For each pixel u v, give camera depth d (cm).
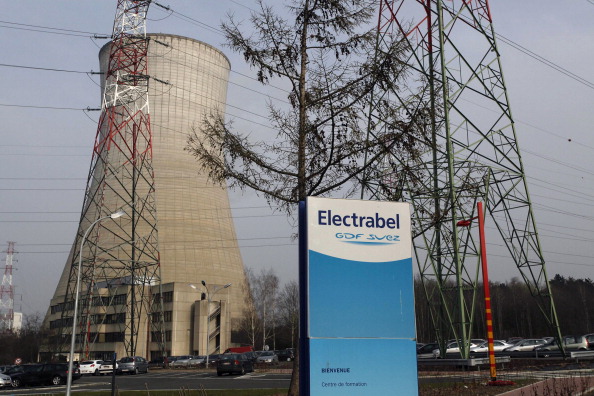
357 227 1082
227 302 8869
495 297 9275
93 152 5988
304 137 1593
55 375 3884
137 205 7006
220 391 2358
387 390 1034
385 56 1505
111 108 6209
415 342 1065
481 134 3133
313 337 1023
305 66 1625
